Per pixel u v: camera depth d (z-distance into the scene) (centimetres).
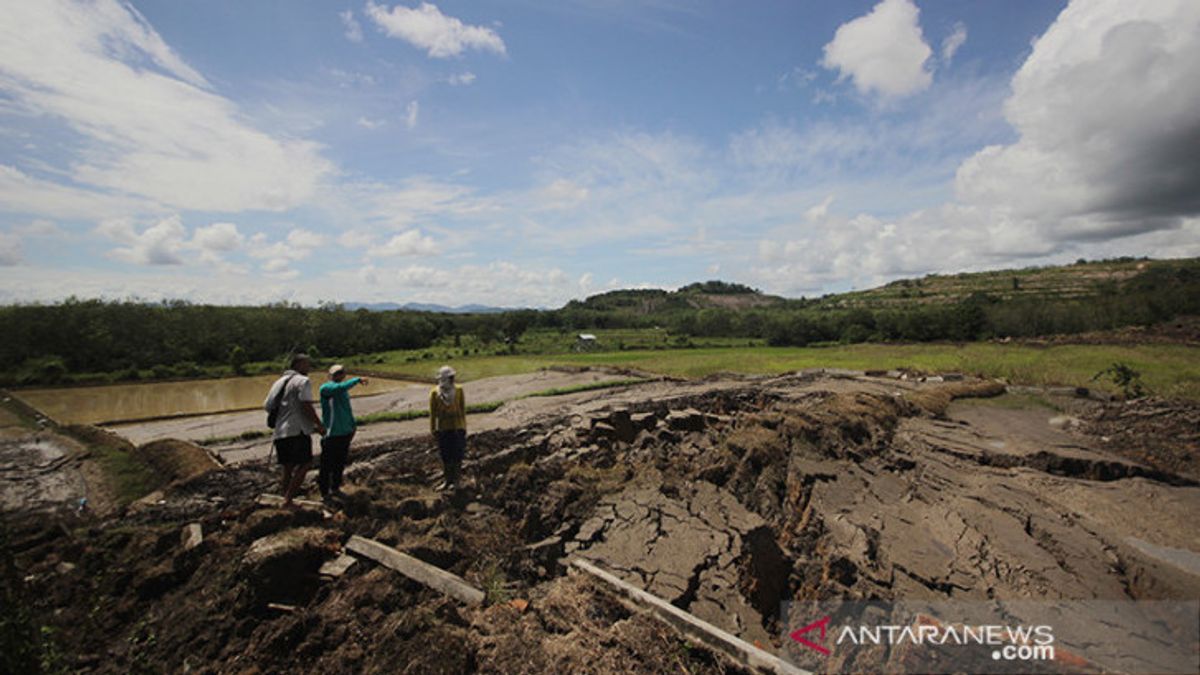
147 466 950
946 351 3484
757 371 2739
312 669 444
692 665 460
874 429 1253
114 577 537
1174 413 1366
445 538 666
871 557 665
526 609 542
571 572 636
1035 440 1202
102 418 2020
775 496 946
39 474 910
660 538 737
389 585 534
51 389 2894
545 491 880
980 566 633
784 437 1141
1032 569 617
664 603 544
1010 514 785
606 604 562
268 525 604
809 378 2234
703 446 1216
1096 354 2736
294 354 703
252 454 1198
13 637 400
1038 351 3084
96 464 961
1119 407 1512
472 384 2625
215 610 492
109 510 748
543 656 455
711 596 621
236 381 3281
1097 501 852
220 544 580
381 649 460
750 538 730
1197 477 987
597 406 1592
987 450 1116
